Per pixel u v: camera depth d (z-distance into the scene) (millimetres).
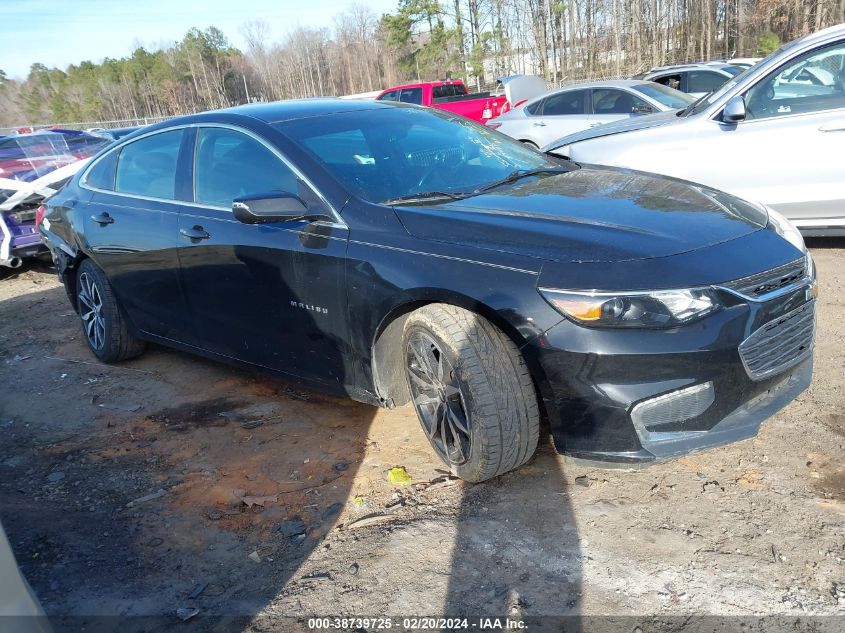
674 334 2434
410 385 3078
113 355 4840
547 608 2262
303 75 77312
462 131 4012
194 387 4391
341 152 3473
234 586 2523
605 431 2527
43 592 2562
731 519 2598
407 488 3000
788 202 5457
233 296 3701
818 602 2178
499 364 2648
